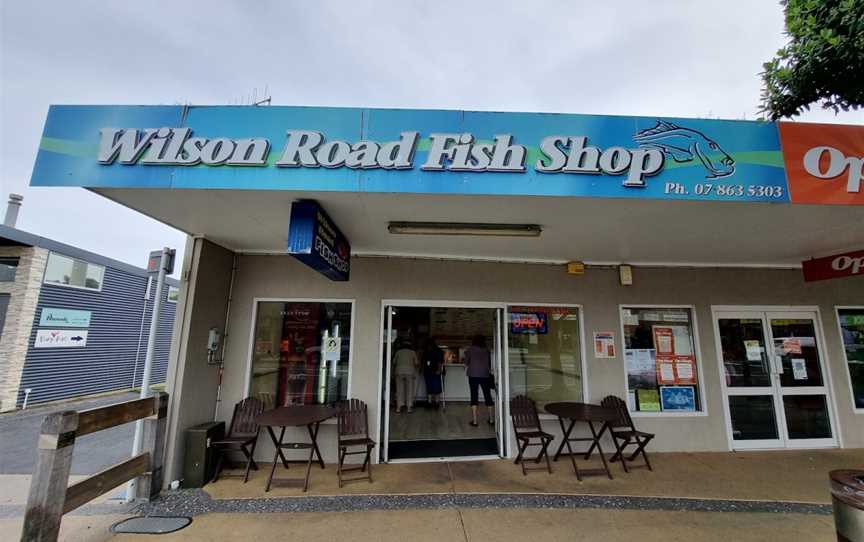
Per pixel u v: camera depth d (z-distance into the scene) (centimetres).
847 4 319
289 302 532
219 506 375
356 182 315
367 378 516
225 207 367
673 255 543
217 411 491
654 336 577
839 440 564
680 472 469
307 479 418
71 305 1005
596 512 369
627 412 528
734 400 570
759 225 412
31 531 269
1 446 600
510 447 523
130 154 311
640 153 325
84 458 545
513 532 333
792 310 593
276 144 316
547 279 567
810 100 377
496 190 319
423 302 539
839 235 450
